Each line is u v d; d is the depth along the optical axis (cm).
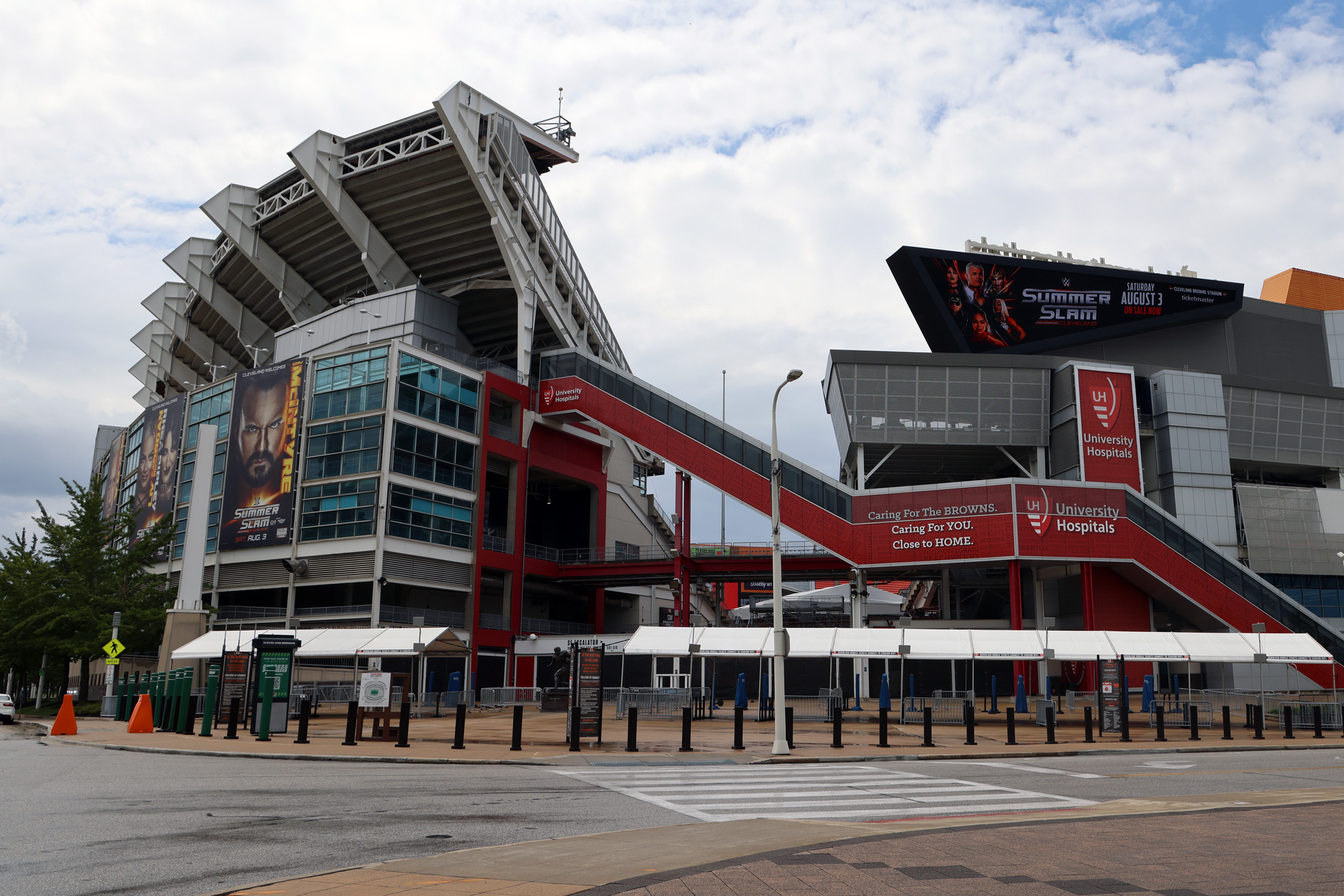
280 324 8106
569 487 7681
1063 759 2141
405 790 1427
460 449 6206
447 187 6216
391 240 6738
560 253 7075
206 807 1201
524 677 6319
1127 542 5184
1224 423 7000
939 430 6819
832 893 670
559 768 1866
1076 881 714
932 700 3441
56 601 4650
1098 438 6519
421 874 748
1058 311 7488
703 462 6016
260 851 891
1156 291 7625
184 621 4316
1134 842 895
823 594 6856
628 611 7944
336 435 5847
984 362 6838
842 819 1127
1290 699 3472
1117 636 3322
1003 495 5162
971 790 1446
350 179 6269
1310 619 5266
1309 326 8175
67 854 871
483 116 5972
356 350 5928
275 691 2639
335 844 932
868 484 8400
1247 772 1809
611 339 8444
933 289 7319
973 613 7756
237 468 6184
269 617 5891
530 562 6669
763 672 3353
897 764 2002
